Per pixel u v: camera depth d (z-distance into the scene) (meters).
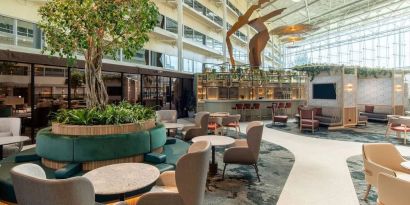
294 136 8.29
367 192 3.27
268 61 30.59
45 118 8.27
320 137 8.07
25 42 8.73
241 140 4.61
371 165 2.96
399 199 1.85
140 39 3.80
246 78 13.87
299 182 3.93
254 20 12.91
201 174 2.23
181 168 2.14
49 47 3.89
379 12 17.84
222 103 12.84
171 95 13.88
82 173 2.99
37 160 3.48
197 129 5.60
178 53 14.51
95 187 1.97
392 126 7.70
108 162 3.21
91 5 3.36
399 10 16.48
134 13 3.59
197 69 18.48
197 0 17.00
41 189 1.57
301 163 5.02
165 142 4.12
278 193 3.50
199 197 2.26
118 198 2.46
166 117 6.80
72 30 3.47
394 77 11.88
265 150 6.21
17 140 4.75
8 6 8.15
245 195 3.43
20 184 1.66
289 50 29.53
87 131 3.28
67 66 7.18
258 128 3.90
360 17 19.06
